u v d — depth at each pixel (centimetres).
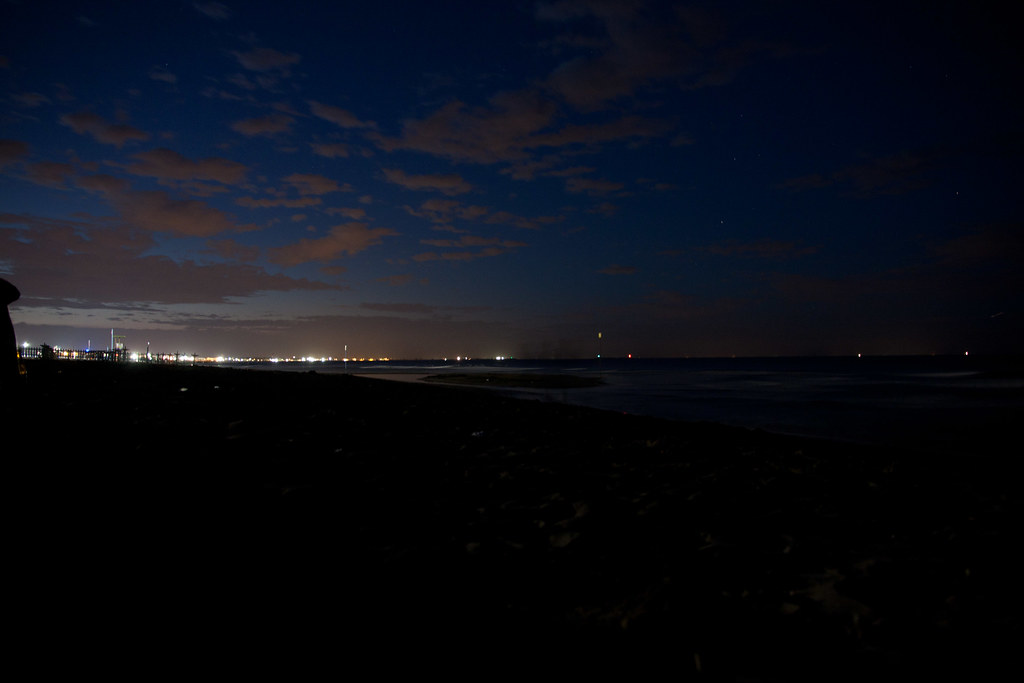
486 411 1353
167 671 247
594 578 366
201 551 375
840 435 1557
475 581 358
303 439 755
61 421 723
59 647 260
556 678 256
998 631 292
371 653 271
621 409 2328
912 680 253
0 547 351
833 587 349
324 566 367
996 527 476
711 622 306
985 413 2128
